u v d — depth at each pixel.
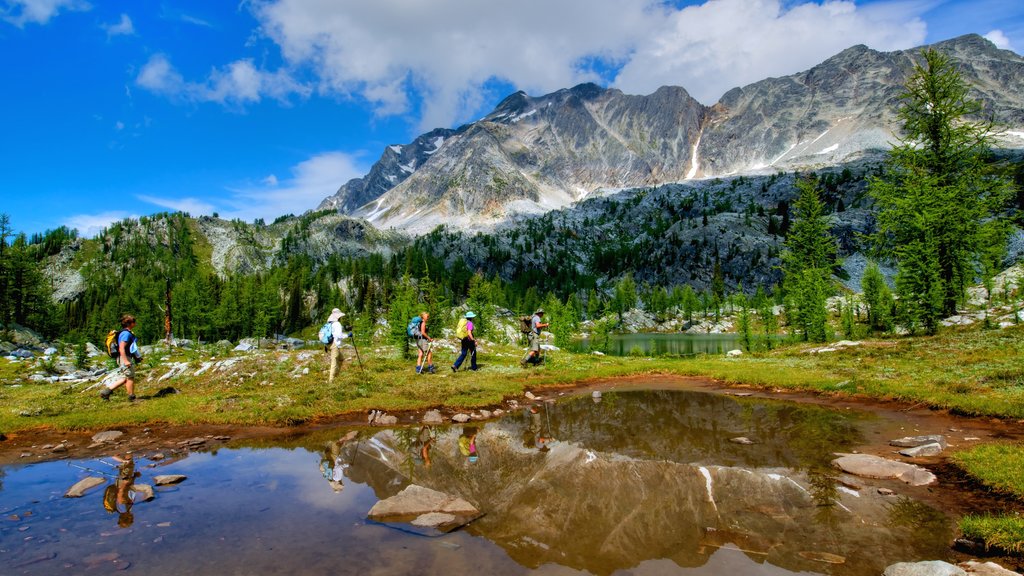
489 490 7.63
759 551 5.33
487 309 70.94
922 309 28.72
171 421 13.14
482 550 5.42
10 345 50.31
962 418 11.91
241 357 21.22
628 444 10.45
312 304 151.00
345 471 8.91
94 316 101.25
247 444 11.16
